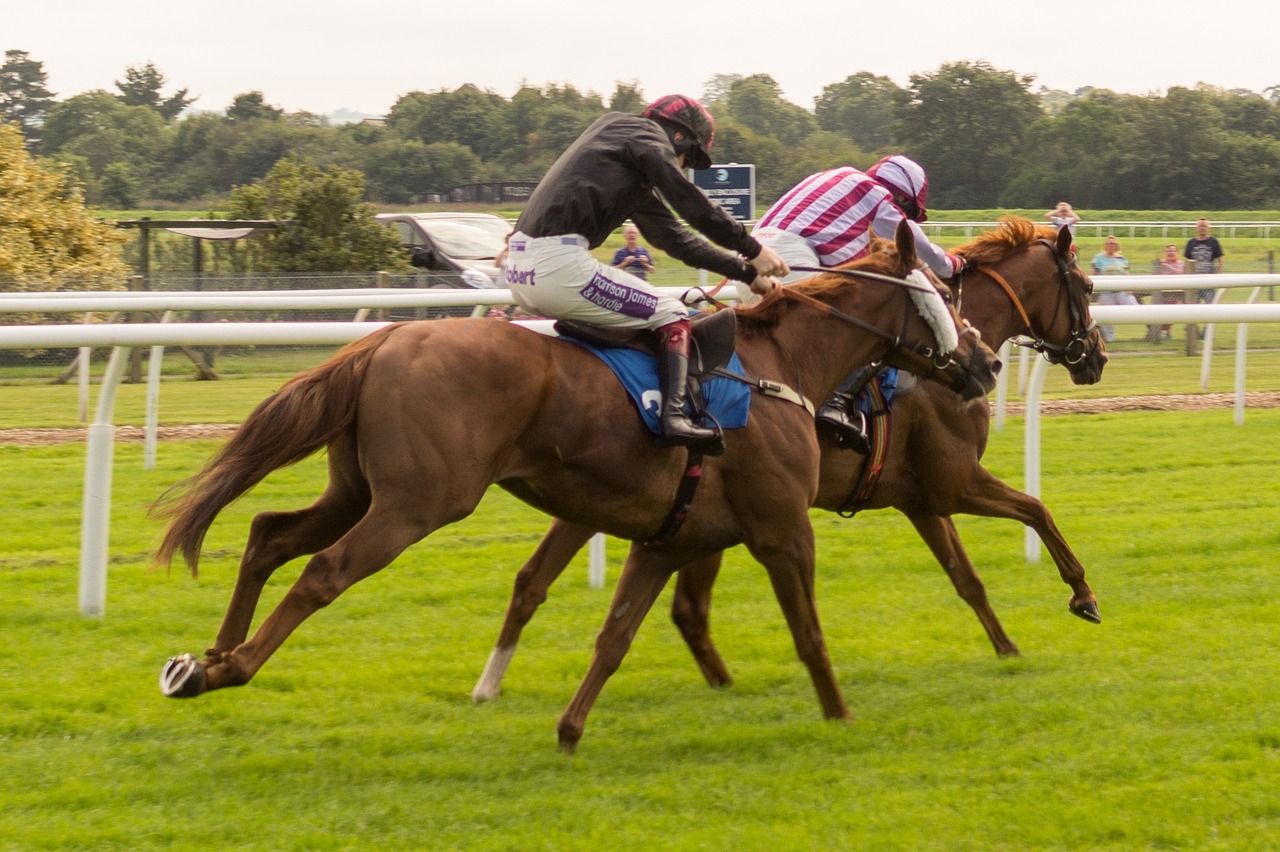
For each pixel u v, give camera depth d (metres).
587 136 7.10
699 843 6.00
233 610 6.99
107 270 27.28
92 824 6.09
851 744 7.40
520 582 8.34
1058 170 68.00
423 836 6.07
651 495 7.14
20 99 107.19
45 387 20.59
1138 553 11.92
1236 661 8.79
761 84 94.62
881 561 11.66
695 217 7.00
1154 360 23.70
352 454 6.86
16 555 11.38
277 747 7.22
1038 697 8.13
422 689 8.40
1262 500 14.12
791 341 7.82
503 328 6.91
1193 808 6.38
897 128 71.31
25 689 7.91
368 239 27.80
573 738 7.27
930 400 8.68
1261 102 78.31
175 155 80.38
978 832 6.16
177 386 20.20
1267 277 16.97
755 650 9.36
